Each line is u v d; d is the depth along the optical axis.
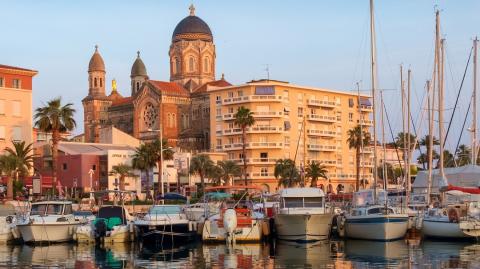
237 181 159.12
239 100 161.88
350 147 154.75
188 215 73.25
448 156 134.88
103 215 68.38
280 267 48.75
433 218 65.38
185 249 61.31
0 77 126.38
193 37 196.50
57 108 106.44
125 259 54.28
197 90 184.00
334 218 71.12
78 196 132.75
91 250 61.03
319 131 166.88
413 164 147.50
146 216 66.12
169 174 150.25
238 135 163.00
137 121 186.62
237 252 58.25
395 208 70.56
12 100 127.94
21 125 128.88
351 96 177.75
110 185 145.00
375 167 74.56
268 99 159.75
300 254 56.19
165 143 135.38
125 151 149.38
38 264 51.50
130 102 193.50
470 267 47.16
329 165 167.88
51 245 65.06
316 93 169.12
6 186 112.38
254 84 160.62
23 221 65.88
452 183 80.00
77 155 147.00
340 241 66.12
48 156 153.50
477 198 70.88
